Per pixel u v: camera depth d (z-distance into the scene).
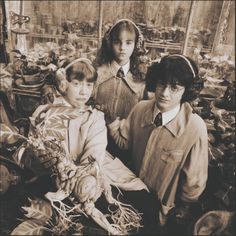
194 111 2.30
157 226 2.57
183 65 2.19
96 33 2.20
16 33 2.22
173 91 2.23
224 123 2.33
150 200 2.55
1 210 2.48
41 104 2.35
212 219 2.50
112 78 2.27
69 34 2.21
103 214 2.50
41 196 2.48
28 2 2.14
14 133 2.41
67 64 2.24
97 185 2.47
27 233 2.44
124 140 2.43
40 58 2.27
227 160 2.40
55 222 2.47
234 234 2.52
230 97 2.28
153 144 2.40
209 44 2.20
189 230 2.53
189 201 2.53
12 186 2.49
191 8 2.10
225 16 2.12
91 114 2.37
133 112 2.35
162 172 2.47
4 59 2.29
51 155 2.42
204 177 2.45
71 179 2.44
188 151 2.38
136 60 2.23
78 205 2.48
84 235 2.49
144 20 2.15
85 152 2.42
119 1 2.11
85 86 2.28
